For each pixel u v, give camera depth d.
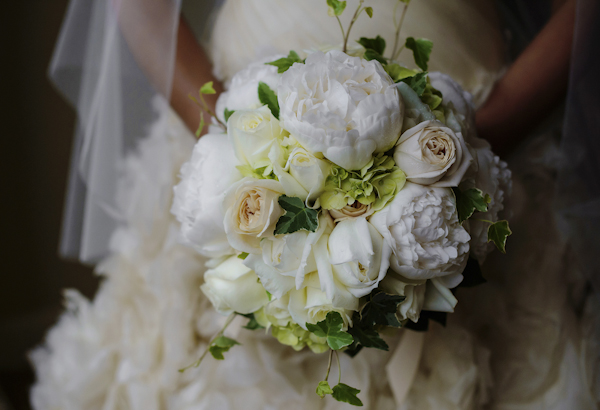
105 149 0.84
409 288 0.55
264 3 0.77
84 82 0.87
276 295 0.54
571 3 0.76
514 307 0.81
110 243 0.90
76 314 1.02
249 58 0.79
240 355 0.78
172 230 0.85
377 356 0.76
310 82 0.51
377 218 0.51
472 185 0.56
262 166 0.54
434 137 0.52
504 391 0.79
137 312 0.89
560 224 0.78
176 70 0.77
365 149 0.50
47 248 1.93
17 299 1.93
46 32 1.72
